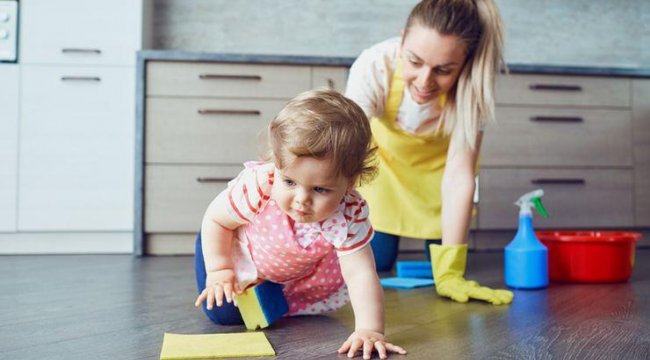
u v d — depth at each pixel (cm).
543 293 147
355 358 87
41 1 267
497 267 204
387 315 119
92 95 268
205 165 262
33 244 269
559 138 278
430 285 161
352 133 86
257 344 92
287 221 99
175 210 260
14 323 111
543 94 277
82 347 93
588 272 163
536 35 329
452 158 150
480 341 96
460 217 146
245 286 104
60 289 156
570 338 98
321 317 118
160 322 113
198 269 116
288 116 85
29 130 266
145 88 259
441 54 128
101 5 269
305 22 317
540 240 171
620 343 95
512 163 274
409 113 163
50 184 267
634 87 284
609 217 282
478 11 138
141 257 249
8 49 265
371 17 320
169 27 309
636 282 166
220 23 313
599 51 333
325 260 110
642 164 285
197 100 261
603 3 333
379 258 189
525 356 87
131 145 270
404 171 179
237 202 99
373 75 161
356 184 95
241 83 263
